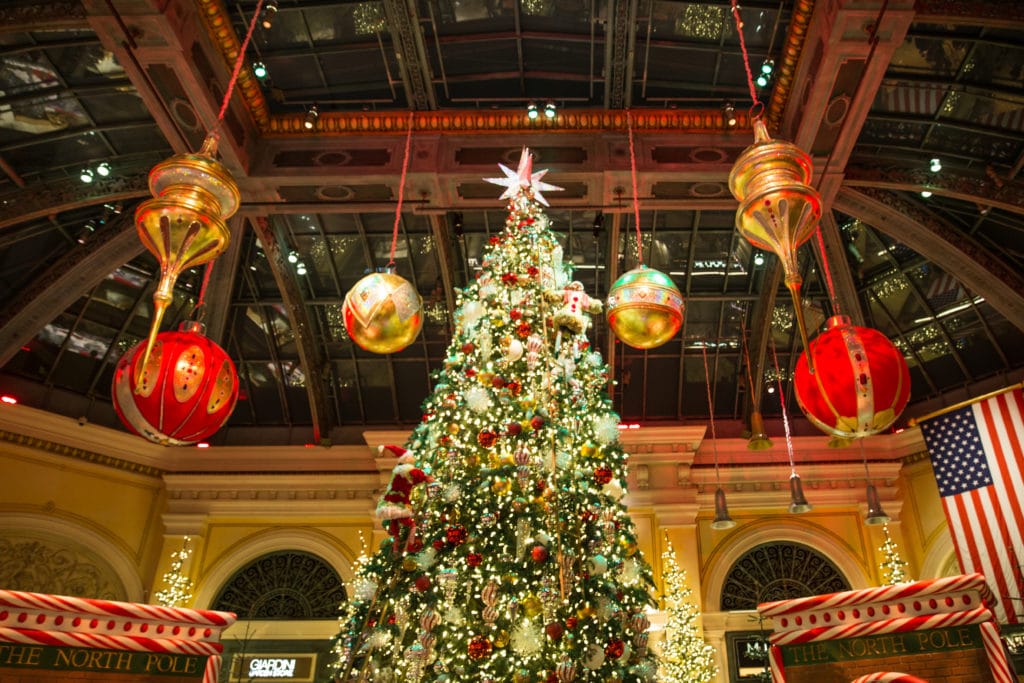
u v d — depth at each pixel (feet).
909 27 27.53
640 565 20.61
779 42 30.42
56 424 39.58
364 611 20.53
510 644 17.98
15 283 37.11
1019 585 25.62
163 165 15.16
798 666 10.25
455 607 18.45
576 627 17.80
